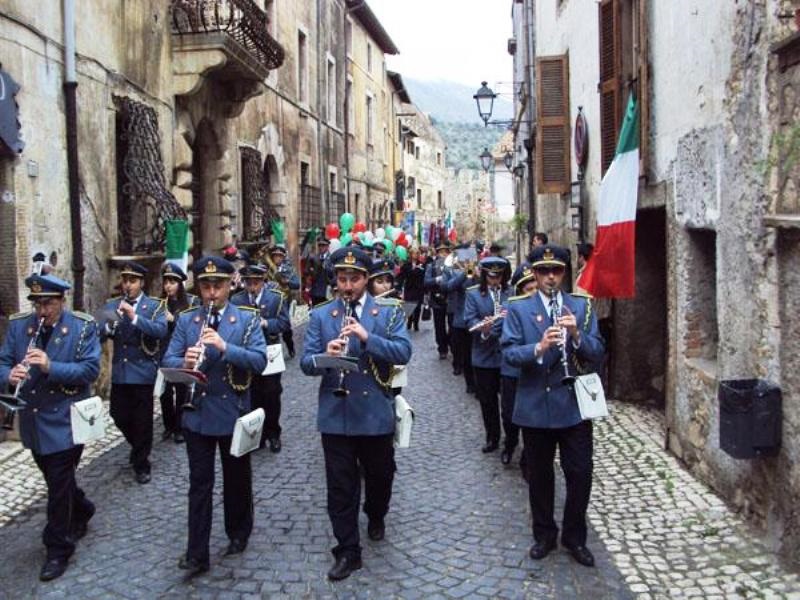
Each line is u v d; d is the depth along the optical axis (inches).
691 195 266.5
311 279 700.0
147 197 454.3
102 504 248.4
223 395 201.2
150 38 478.9
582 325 204.8
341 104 1085.8
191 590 188.9
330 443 199.3
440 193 2304.4
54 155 359.9
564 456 201.6
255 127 711.1
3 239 323.3
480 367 303.1
